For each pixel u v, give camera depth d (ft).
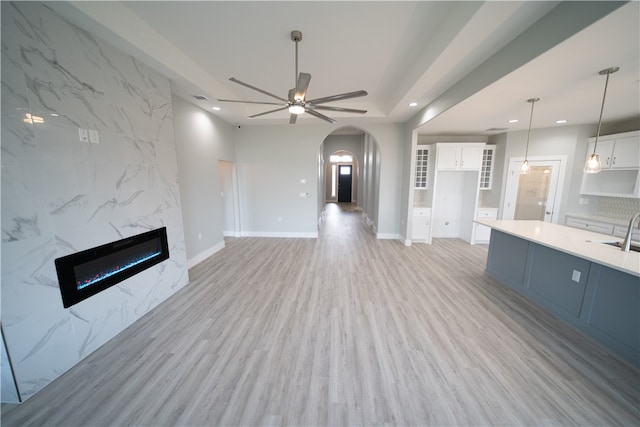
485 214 17.17
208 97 11.73
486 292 10.21
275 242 17.87
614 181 13.08
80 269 6.41
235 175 18.93
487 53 7.70
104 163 7.03
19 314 5.20
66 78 6.00
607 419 4.82
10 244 5.03
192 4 6.57
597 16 4.66
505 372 6.00
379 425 4.74
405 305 9.18
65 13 5.75
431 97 11.89
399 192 18.31
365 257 14.62
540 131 15.38
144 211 8.53
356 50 8.86
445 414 4.96
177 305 9.21
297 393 5.46
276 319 8.30
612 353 6.65
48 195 5.67
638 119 12.39
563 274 8.18
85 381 5.77
